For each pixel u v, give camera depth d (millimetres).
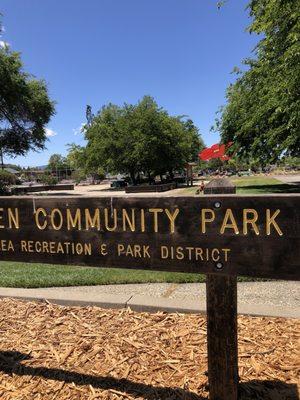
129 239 2523
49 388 2912
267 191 22406
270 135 14227
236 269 2293
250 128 17906
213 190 2434
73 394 2834
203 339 3404
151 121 40781
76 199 2633
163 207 2428
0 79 29234
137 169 44188
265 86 10992
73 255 2674
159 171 45531
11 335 3684
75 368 3119
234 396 2518
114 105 43344
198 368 3002
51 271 6266
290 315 3781
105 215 2572
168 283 5352
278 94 9406
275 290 4816
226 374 2504
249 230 2252
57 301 4398
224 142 27281
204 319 3795
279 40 7656
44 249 2746
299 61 7246
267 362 3043
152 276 5562
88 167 47531
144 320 3859
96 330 3686
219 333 2480
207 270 2357
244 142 26609
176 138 43094
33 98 32406
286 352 3172
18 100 30891
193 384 2834
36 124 33906
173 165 44562
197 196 2348
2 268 6715
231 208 2279
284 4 6848
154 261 2475
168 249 2436
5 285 5500
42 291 4715
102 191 39031
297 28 6934
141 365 3098
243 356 3125
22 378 3037
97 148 42094
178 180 52500
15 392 2896
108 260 2588
